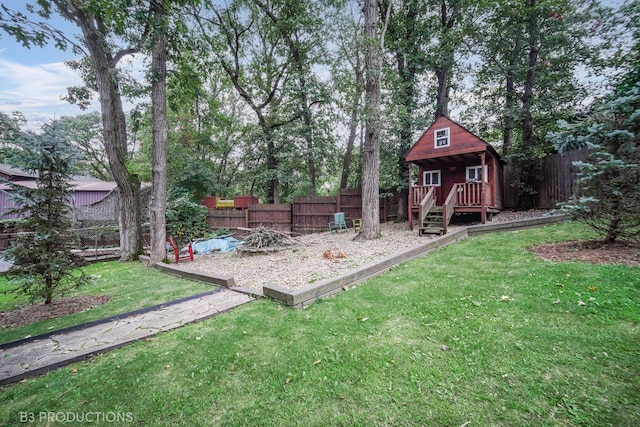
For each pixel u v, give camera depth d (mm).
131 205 9492
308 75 13328
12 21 3002
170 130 16000
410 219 9742
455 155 9453
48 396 2182
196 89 11117
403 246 7070
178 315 3697
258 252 8234
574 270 3908
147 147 17453
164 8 5797
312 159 14695
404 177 12273
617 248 4746
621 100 4453
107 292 5199
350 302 3732
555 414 1730
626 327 2527
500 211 11141
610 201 4742
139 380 2324
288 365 2432
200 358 2605
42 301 4828
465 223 9758
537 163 10859
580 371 2059
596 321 2678
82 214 13805
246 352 2668
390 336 2805
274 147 14570
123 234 9484
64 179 4629
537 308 3053
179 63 9250
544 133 11141
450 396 1957
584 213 5086
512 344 2463
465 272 4523
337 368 2352
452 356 2396
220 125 17953
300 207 13250
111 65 8734
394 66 12836
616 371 2023
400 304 3537
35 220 4297
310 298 3795
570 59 9656
